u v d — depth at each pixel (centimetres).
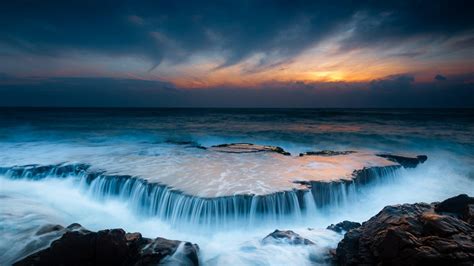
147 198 943
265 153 1555
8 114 7088
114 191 1034
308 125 4497
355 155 1534
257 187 925
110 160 1340
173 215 869
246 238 791
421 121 5044
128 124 4528
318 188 970
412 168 1485
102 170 1134
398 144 2486
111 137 2755
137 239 635
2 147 1820
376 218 648
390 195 1186
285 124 4769
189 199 843
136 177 1025
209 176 1052
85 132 3170
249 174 1084
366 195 1129
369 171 1205
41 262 542
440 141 2581
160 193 913
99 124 4397
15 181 1194
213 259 654
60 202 1016
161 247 620
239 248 688
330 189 982
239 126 4344
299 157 1452
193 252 619
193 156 1457
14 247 643
